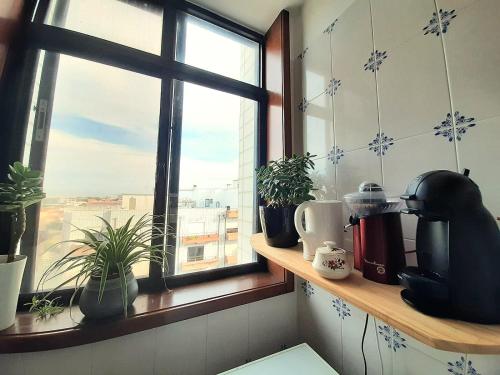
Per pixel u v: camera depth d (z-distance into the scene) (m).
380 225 0.51
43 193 0.69
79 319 0.71
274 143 1.19
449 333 0.32
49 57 0.86
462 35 0.54
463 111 0.53
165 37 1.05
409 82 0.64
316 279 0.53
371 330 0.72
